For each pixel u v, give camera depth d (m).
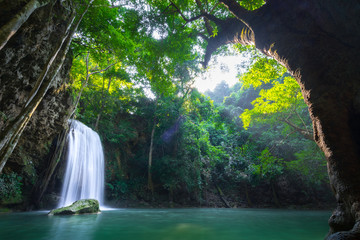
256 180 21.12
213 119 25.52
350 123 3.05
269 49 4.59
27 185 11.66
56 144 12.73
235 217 9.68
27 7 4.20
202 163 21.08
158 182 19.45
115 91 20.34
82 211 9.39
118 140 19.83
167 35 10.82
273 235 5.11
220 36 8.20
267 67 11.59
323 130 3.15
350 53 3.29
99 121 19.41
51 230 5.35
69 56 10.38
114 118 21.23
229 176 22.05
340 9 3.45
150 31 10.54
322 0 3.69
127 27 10.88
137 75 19.88
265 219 8.95
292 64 3.92
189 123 20.95
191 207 18.38
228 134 25.78
